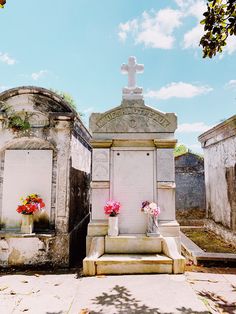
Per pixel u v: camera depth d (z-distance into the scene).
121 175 6.30
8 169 6.21
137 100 6.51
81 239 7.66
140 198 6.23
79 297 4.09
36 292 4.40
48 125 6.16
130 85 6.66
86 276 5.03
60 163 6.10
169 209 6.14
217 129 8.02
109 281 4.71
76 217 7.06
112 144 6.39
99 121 6.45
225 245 7.29
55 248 5.83
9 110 6.20
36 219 6.09
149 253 5.67
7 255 5.77
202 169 10.95
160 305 3.82
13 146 6.28
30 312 3.71
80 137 7.52
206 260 5.81
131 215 6.19
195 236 8.46
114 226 5.86
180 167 10.99
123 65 6.77
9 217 6.09
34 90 6.14
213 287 4.60
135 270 5.11
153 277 4.91
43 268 5.76
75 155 6.78
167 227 5.99
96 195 6.22
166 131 6.38
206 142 9.39
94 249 5.48
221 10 3.18
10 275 5.34
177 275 5.01
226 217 7.71
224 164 7.85
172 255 5.32
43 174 6.19
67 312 3.70
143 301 3.95
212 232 8.80
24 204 5.81
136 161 6.35
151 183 6.27
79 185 7.49
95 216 6.15
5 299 4.13
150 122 6.43
